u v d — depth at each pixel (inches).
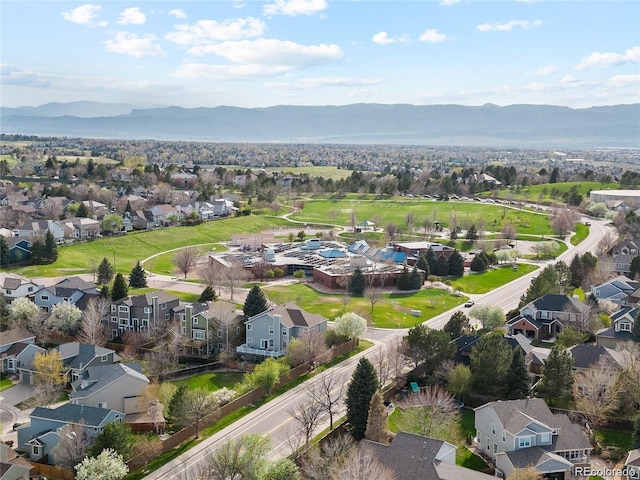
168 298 5526.6
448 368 3946.9
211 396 3794.3
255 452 2910.9
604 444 3358.8
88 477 2925.7
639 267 6756.9
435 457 2760.8
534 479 2795.3
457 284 7194.9
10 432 3727.9
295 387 4099.4
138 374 4020.7
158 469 3142.2
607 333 4726.9
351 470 2615.7
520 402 3292.3
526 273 7790.4
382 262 7785.4
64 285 5812.0
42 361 4320.9
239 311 5477.4
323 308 6038.4
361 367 3432.6
